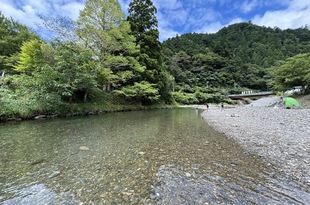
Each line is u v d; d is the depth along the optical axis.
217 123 11.29
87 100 16.38
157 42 28.84
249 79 72.25
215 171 3.98
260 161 4.60
